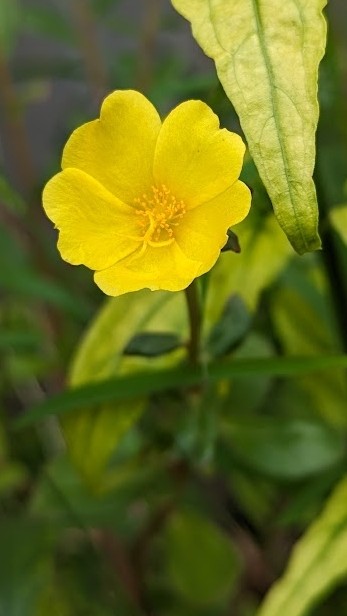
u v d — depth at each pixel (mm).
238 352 209
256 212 174
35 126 386
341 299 192
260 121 126
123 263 133
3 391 309
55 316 266
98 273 131
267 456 210
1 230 277
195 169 132
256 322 232
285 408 242
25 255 285
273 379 234
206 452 184
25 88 289
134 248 134
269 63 127
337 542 177
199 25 130
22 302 282
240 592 276
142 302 180
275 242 181
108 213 136
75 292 274
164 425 211
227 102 157
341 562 176
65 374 263
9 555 236
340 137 216
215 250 126
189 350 165
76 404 170
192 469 218
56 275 273
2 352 289
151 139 134
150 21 290
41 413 173
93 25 290
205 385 184
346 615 249
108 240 134
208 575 264
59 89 382
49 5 343
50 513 227
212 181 130
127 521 262
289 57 127
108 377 180
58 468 231
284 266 199
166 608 276
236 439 210
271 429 210
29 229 267
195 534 264
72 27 281
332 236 182
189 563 264
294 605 175
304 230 124
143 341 167
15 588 234
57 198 132
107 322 181
